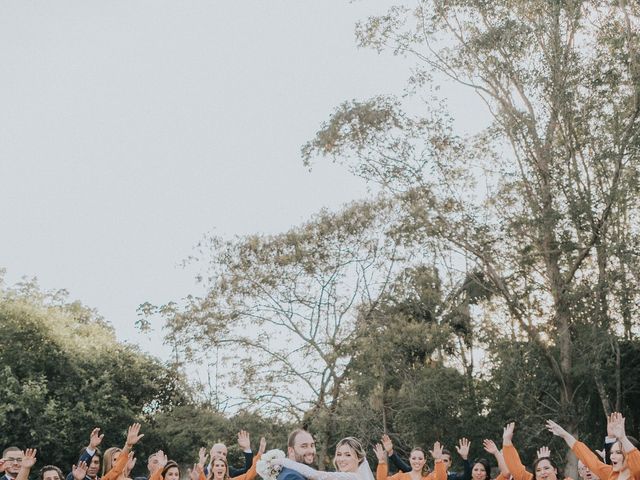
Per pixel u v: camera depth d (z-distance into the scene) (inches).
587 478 492.1
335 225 1565.0
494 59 1414.9
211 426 1513.3
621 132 1348.4
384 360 1446.9
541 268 1427.2
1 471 476.1
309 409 1462.8
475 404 1401.3
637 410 1453.0
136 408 1717.5
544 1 1384.1
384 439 579.2
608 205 1330.0
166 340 1585.9
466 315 1504.7
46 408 1523.1
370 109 1473.9
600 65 1371.8
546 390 1412.4
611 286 1311.5
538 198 1428.4
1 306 1657.2
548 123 1419.8
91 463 516.4
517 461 506.9
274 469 308.0
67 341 1688.0
